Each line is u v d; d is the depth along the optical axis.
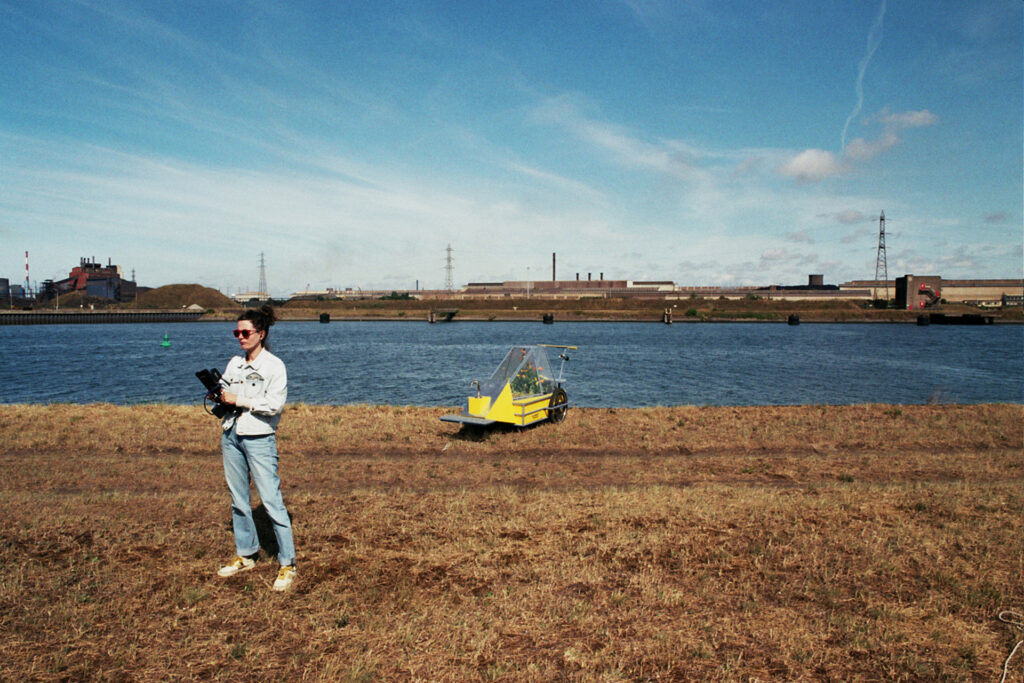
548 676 4.00
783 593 5.35
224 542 6.38
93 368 42.94
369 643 4.39
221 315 163.75
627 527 6.95
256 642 4.42
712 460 11.20
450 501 8.03
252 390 5.30
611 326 129.88
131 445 11.95
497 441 12.72
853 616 4.92
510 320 152.62
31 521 6.95
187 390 31.06
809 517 7.39
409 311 162.50
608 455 11.72
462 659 4.20
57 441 12.21
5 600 4.94
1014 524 7.17
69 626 4.56
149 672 4.01
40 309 162.62
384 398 27.80
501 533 6.76
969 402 28.08
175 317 157.00
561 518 7.27
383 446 12.27
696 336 93.44
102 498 8.11
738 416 15.91
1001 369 44.78
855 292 193.75
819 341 81.81
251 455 5.31
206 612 4.86
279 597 5.13
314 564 5.82
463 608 4.91
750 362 49.53
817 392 31.62
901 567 5.91
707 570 5.79
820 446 12.48
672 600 5.09
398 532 6.76
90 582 5.35
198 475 9.75
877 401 28.48
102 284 196.75
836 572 5.77
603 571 5.69
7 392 30.22
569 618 4.77
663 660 4.22
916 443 12.78
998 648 4.50
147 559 5.89
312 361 48.75
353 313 159.38
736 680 4.00
